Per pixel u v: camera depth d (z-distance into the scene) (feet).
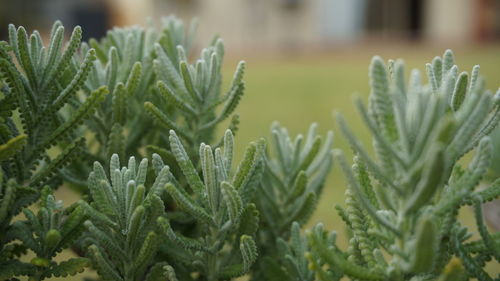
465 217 3.96
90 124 2.06
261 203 2.04
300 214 2.03
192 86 1.95
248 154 1.77
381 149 1.59
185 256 1.88
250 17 23.06
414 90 1.60
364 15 25.27
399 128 1.57
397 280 1.62
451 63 1.78
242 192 1.81
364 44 24.39
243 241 1.72
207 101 1.99
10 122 1.84
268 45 23.20
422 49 23.21
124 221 1.78
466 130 1.57
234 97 1.94
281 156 2.06
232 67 17.20
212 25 22.53
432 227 1.52
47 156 1.91
